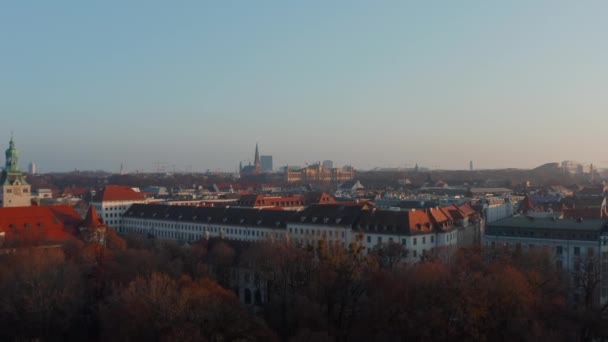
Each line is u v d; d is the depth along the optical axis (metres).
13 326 140.38
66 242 199.75
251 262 177.88
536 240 194.12
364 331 133.62
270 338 126.25
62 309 143.00
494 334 126.94
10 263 165.88
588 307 153.50
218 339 117.56
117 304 131.50
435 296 129.12
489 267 157.50
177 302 123.31
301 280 157.00
